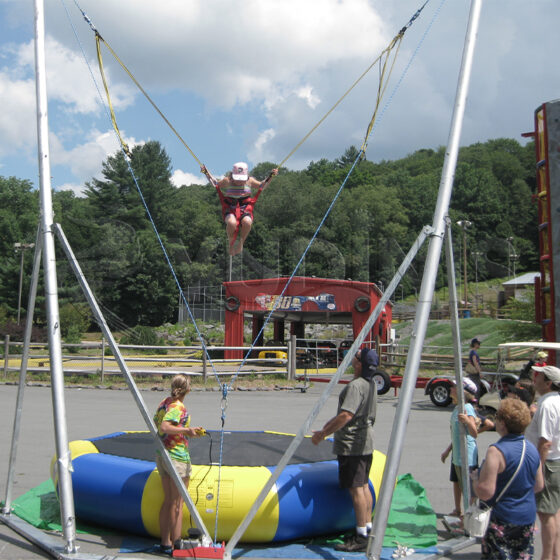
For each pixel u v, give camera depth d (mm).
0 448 10625
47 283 6250
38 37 6910
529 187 123938
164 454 5602
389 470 5340
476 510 4590
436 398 17469
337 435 6066
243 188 7594
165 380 22031
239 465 6375
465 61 6508
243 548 6035
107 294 68875
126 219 75625
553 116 12516
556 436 5273
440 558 5949
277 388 21406
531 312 26828
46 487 7918
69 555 5570
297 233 89000
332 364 28938
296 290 27328
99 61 7371
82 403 17016
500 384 14383
